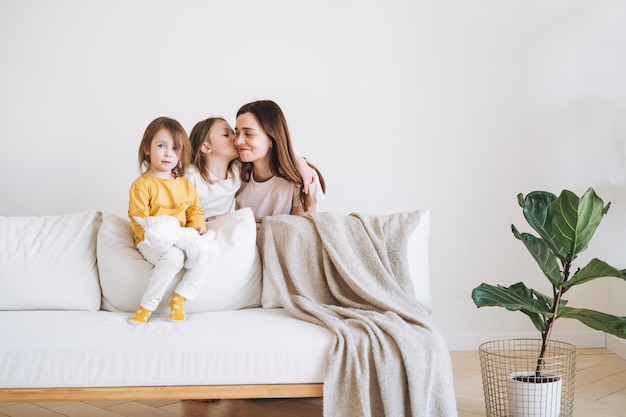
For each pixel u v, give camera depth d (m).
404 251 2.92
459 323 4.25
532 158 4.24
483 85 4.21
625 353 4.01
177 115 4.05
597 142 4.24
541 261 2.93
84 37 3.99
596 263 2.75
